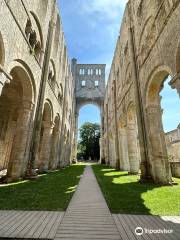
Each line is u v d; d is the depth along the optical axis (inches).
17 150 475.8
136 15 655.8
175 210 219.0
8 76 347.9
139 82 609.0
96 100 2054.6
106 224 171.0
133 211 214.1
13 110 852.0
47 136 762.2
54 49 788.6
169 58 390.9
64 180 498.3
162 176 459.5
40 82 599.2
